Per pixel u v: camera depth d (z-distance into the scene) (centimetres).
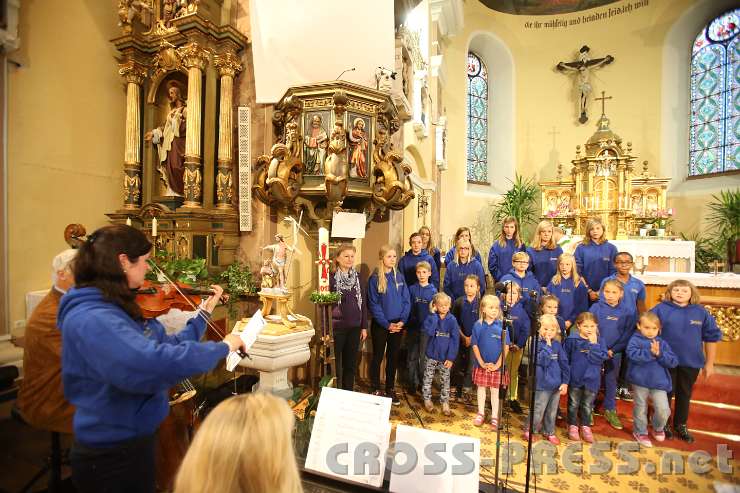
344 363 339
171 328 258
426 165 693
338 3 381
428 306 384
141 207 395
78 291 124
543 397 292
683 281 310
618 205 857
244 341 148
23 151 337
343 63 387
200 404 272
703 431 305
